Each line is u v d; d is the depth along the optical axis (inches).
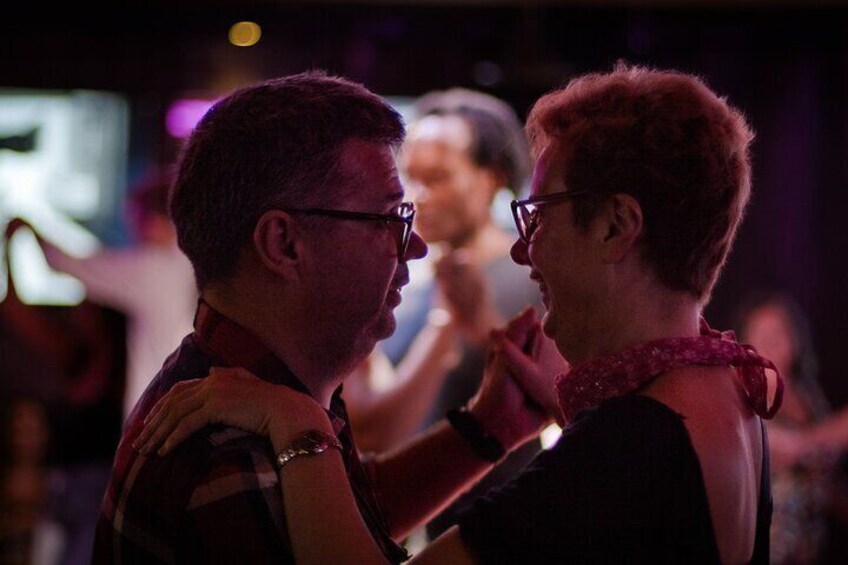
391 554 69.2
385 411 118.9
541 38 231.8
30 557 164.9
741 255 258.1
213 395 64.0
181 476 62.4
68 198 234.7
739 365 63.4
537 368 80.0
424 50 233.9
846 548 222.5
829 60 245.0
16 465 165.9
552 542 58.7
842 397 256.5
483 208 125.6
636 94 63.8
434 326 121.3
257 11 233.6
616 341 63.8
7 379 179.0
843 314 256.1
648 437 59.2
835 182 250.8
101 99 234.8
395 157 70.1
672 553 59.0
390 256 68.8
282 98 67.7
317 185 66.8
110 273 171.9
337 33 234.5
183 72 234.5
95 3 231.8
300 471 62.4
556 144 65.0
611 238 63.0
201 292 69.6
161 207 172.6
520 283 122.0
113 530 66.0
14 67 232.7
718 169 62.7
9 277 173.8
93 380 170.2
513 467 108.0
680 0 233.3
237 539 60.9
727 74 242.7
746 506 61.2
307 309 67.7
